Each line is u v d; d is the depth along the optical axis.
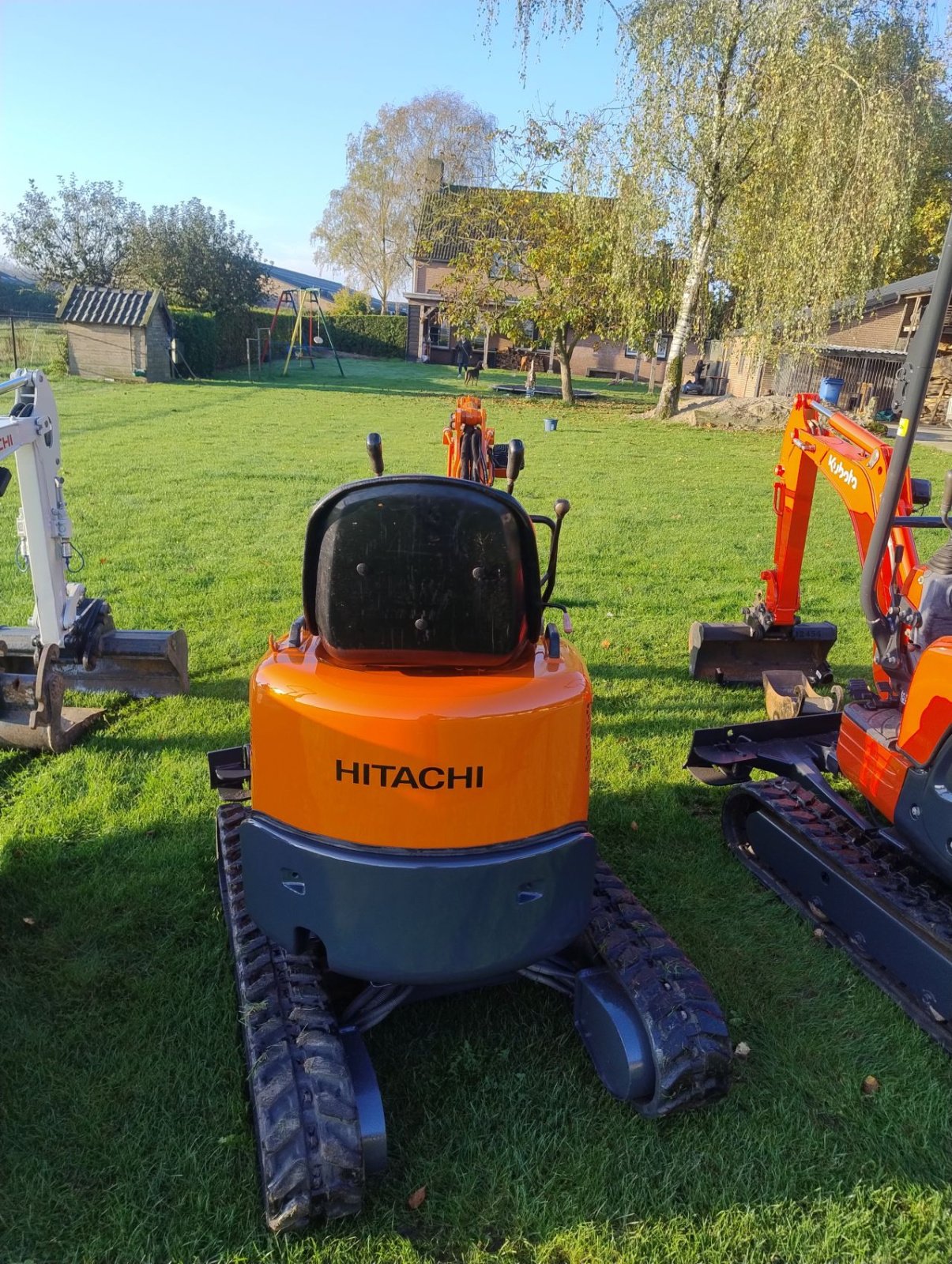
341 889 2.71
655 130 20.80
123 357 30.03
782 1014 3.58
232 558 9.58
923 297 27.23
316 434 19.38
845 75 18.72
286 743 2.73
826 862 4.07
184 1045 3.29
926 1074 3.30
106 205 39.16
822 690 6.77
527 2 20.58
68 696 6.22
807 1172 2.88
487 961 2.79
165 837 4.62
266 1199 2.52
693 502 13.87
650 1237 2.65
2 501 11.98
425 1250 2.60
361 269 71.06
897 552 4.33
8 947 3.78
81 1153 2.85
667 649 7.55
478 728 2.59
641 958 3.11
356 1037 2.91
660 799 5.20
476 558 2.65
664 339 40.41
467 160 63.03
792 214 19.80
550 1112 3.07
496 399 30.88
